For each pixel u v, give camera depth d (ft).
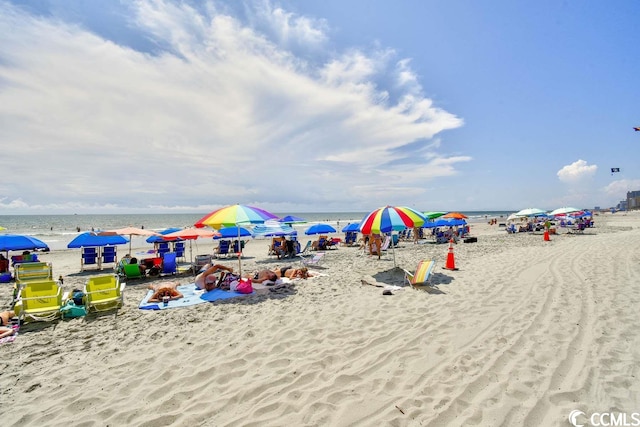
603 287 20.27
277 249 46.80
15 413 9.59
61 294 19.29
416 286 23.26
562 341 12.70
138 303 21.77
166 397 10.14
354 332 14.99
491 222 144.25
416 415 8.63
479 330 14.35
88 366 12.55
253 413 9.08
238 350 13.51
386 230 24.12
